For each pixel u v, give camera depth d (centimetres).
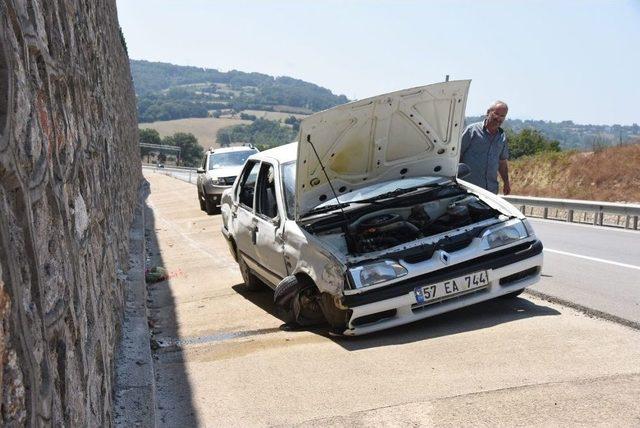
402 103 664
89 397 345
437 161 746
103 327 460
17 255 234
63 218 341
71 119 440
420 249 626
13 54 265
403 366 547
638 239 1295
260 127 13425
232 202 913
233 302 859
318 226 671
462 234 646
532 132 4078
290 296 666
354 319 607
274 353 617
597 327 614
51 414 250
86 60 621
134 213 1719
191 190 3591
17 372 214
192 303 884
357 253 645
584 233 1425
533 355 545
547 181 2764
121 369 524
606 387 470
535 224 1655
